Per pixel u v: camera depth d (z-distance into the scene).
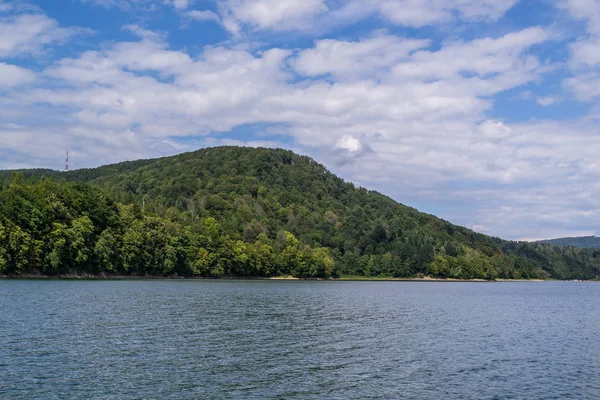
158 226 179.00
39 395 27.31
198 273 191.75
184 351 39.88
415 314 77.56
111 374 32.03
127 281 139.50
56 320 51.72
